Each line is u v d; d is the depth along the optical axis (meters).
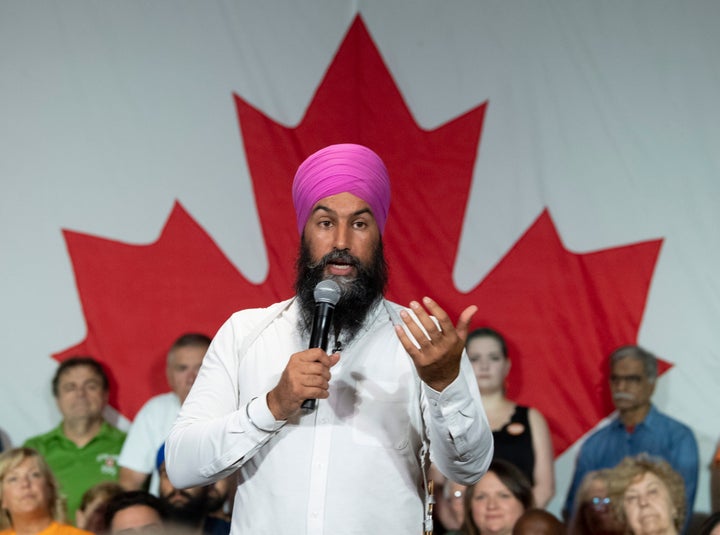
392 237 7.97
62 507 7.29
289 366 3.02
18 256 7.72
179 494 7.24
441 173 8.06
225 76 8.15
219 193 7.99
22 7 8.02
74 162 7.88
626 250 7.79
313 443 3.23
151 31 8.11
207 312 7.80
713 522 7.12
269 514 3.21
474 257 7.91
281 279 7.91
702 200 7.80
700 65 7.97
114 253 7.80
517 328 7.75
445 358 3.04
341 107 8.22
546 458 7.48
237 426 3.14
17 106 7.91
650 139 7.93
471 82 8.19
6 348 7.60
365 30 8.32
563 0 8.15
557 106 8.05
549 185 7.96
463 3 8.27
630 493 7.35
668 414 7.54
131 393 7.60
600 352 7.67
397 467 3.25
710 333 7.62
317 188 3.41
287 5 8.30
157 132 8.00
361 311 3.39
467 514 7.27
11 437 7.48
